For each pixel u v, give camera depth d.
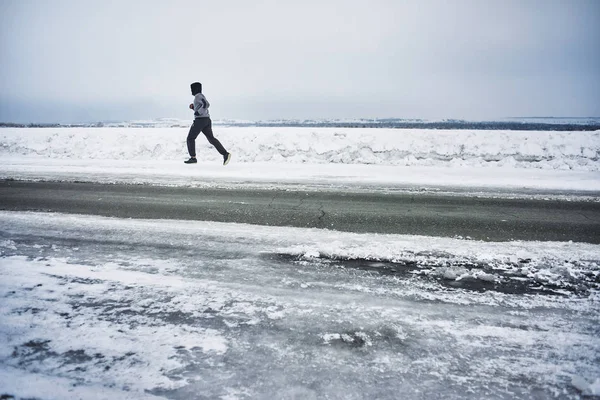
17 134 12.68
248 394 1.78
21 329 2.31
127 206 5.57
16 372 1.93
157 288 2.88
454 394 1.79
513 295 2.83
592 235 4.31
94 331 2.29
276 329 2.34
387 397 1.77
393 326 2.39
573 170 9.30
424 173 8.75
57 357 2.05
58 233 4.27
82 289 2.85
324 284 2.99
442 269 3.31
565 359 2.07
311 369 1.96
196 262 3.42
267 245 3.89
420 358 2.06
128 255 3.59
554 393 1.81
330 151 10.65
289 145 10.92
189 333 2.29
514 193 6.62
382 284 3.01
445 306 2.66
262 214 5.13
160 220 4.82
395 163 10.14
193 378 1.89
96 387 1.83
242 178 7.93
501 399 1.77
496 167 9.71
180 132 12.16
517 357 2.09
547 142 10.04
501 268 3.34
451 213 5.25
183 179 7.80
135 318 2.45
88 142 11.98
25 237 4.12
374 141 10.66
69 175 8.29
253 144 11.10
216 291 2.85
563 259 3.53
